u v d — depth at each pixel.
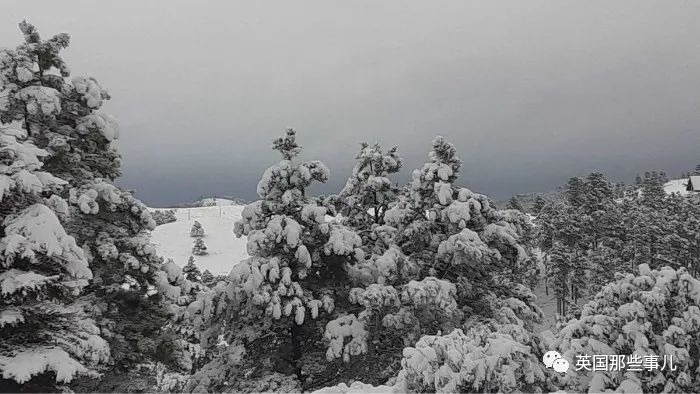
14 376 7.89
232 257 100.00
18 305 8.94
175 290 14.33
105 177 14.96
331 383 15.81
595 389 8.84
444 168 16.91
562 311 54.88
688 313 9.24
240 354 14.09
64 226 12.76
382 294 13.90
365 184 19.47
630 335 9.27
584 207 65.38
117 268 13.67
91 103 13.74
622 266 48.97
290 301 13.83
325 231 15.35
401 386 8.43
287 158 16.38
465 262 15.41
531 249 64.69
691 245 52.88
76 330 9.99
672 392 8.81
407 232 16.69
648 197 77.38
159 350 14.30
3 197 8.48
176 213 151.12
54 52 13.45
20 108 12.62
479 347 8.23
